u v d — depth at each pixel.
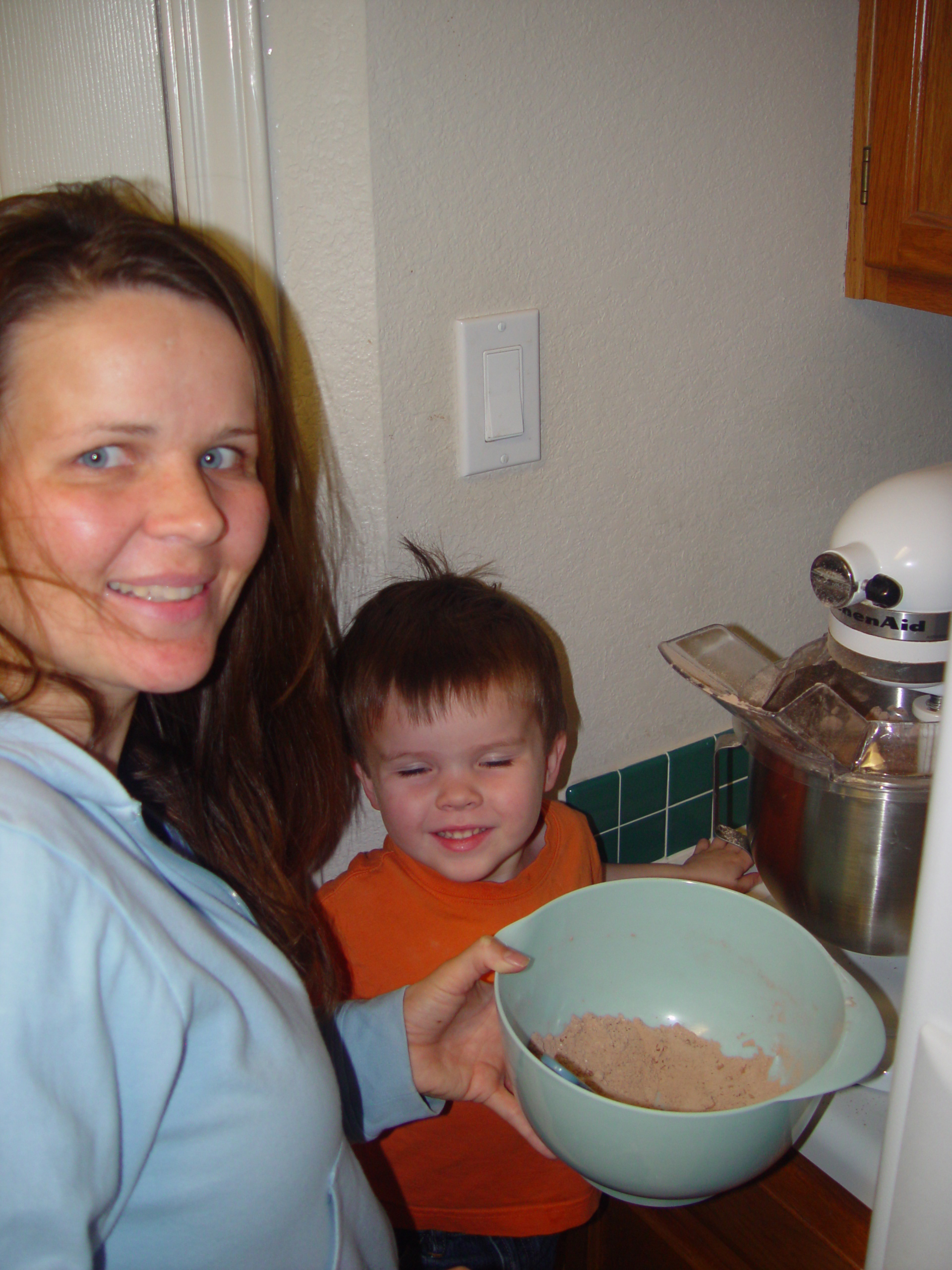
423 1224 0.88
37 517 0.45
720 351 0.96
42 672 0.48
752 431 1.01
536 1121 0.60
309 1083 0.53
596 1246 0.92
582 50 0.78
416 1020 0.68
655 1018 0.75
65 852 0.42
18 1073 0.39
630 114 0.83
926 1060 0.46
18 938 0.40
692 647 0.85
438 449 0.81
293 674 0.74
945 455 1.19
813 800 0.74
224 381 0.48
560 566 0.92
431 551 0.84
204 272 0.49
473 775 0.79
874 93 0.94
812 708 0.75
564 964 0.73
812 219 0.98
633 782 1.03
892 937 0.76
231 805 0.72
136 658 0.48
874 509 0.68
